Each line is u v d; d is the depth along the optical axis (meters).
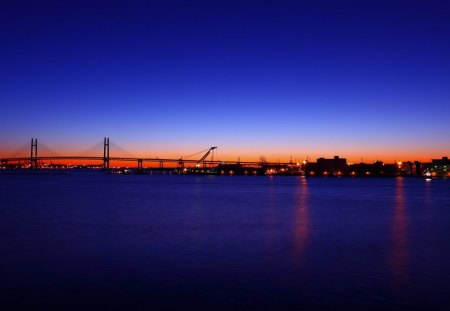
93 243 28.31
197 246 27.39
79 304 16.06
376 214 51.50
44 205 59.38
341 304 16.12
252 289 17.88
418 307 15.80
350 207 62.34
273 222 41.59
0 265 21.77
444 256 24.48
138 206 59.12
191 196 84.56
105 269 20.95
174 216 46.38
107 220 41.88
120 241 29.14
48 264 21.95
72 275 19.84
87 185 137.25
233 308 15.73
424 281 19.06
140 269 21.00
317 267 21.64
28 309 15.56
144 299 16.61
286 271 20.78
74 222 40.03
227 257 23.97
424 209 59.62
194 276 19.77
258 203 68.31
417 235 33.19
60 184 143.75
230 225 38.81
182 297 16.84
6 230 34.44
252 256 24.31
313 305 16.02
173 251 25.62
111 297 16.80
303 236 32.25
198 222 41.03
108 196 81.19
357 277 19.73
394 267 21.70
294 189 126.38
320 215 49.53
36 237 30.75
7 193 89.12
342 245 28.22
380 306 15.92
